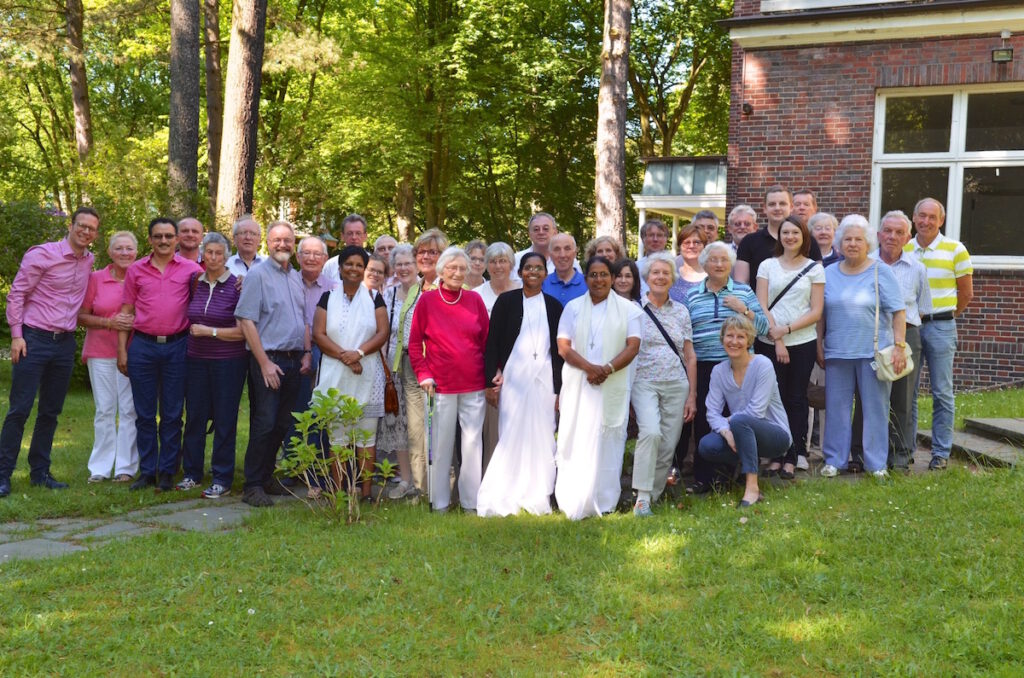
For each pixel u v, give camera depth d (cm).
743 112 1265
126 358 700
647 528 545
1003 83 1143
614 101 1457
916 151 1195
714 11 2384
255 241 725
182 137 1298
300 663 363
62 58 1838
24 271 659
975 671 351
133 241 724
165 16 1983
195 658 364
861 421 669
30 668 352
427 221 2556
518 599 429
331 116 2306
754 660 366
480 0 2197
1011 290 1138
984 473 623
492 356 621
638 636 386
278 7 1762
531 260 613
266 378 632
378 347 636
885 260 656
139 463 698
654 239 746
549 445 618
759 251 689
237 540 521
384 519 582
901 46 1184
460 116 2292
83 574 455
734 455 610
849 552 482
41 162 2984
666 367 612
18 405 655
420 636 388
